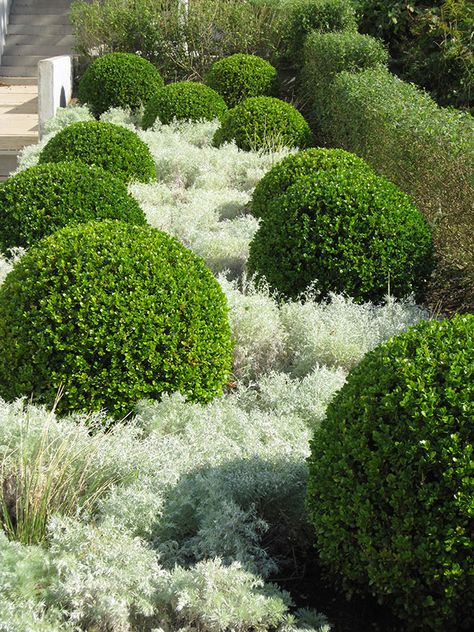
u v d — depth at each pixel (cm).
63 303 373
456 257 566
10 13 1558
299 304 488
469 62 1019
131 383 374
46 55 1527
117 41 1363
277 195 636
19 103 1266
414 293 509
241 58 1148
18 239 536
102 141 755
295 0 1261
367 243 501
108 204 550
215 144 935
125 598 254
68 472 312
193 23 1321
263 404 413
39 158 781
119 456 321
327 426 283
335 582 284
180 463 326
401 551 250
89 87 1160
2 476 305
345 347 443
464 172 543
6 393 376
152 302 380
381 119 720
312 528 314
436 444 251
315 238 501
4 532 287
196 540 296
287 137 911
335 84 936
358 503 258
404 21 1164
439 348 275
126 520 292
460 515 245
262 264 524
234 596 258
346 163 628
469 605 252
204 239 609
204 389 397
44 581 263
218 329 403
